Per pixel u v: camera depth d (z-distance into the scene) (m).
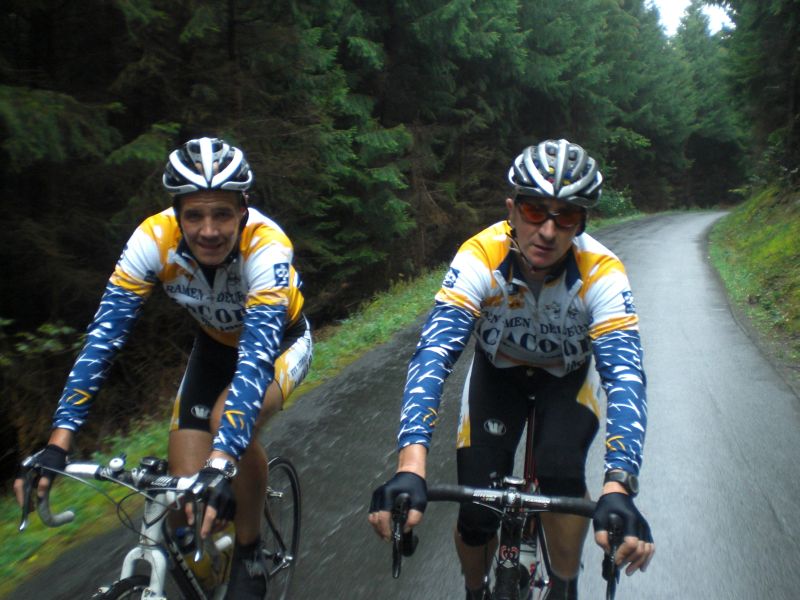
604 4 30.81
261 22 8.59
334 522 3.77
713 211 45.03
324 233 13.15
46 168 6.66
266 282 2.40
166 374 7.95
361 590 3.12
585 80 23.84
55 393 6.79
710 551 3.47
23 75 6.79
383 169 12.72
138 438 5.39
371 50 13.12
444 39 15.11
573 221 2.12
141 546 2.10
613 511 1.74
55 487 4.32
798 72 18.77
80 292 6.93
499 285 2.27
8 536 3.71
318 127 9.48
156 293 7.64
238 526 2.62
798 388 6.27
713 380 6.46
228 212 2.28
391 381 6.57
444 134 18.39
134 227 7.05
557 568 2.42
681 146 46.41
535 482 2.44
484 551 2.45
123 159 6.50
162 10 7.52
